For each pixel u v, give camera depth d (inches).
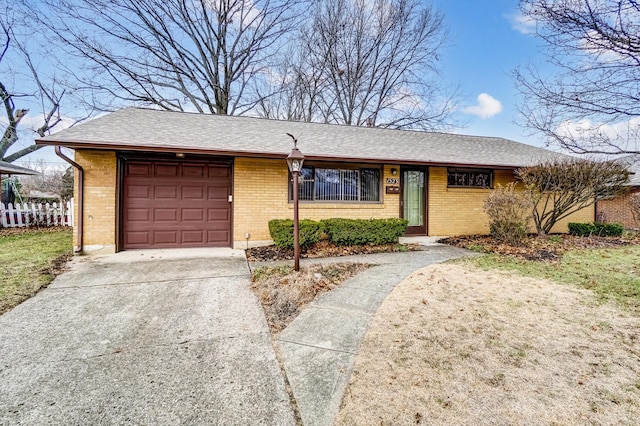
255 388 88.4
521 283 183.2
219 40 688.4
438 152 360.8
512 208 306.3
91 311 142.6
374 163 317.4
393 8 737.6
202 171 292.2
